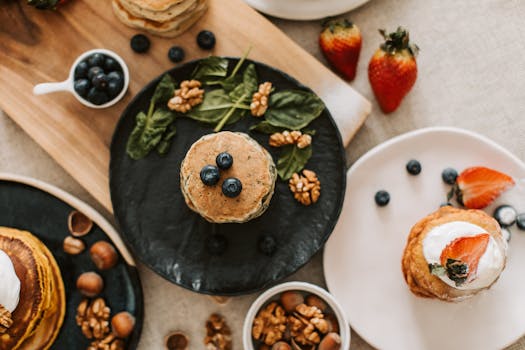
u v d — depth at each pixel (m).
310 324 0.76
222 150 0.73
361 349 0.81
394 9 0.82
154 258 0.77
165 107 0.77
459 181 0.78
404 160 0.79
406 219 0.79
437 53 0.81
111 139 0.77
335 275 0.79
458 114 0.81
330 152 0.77
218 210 0.73
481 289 0.74
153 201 0.77
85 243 0.79
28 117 0.79
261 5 0.80
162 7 0.75
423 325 0.79
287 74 0.77
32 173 0.81
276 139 0.76
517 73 0.81
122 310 0.79
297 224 0.77
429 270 0.73
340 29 0.78
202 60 0.76
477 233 0.73
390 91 0.78
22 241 0.75
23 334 0.74
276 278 0.76
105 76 0.76
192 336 0.81
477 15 0.81
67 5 0.80
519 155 0.81
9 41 0.80
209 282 0.77
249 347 0.76
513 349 0.80
